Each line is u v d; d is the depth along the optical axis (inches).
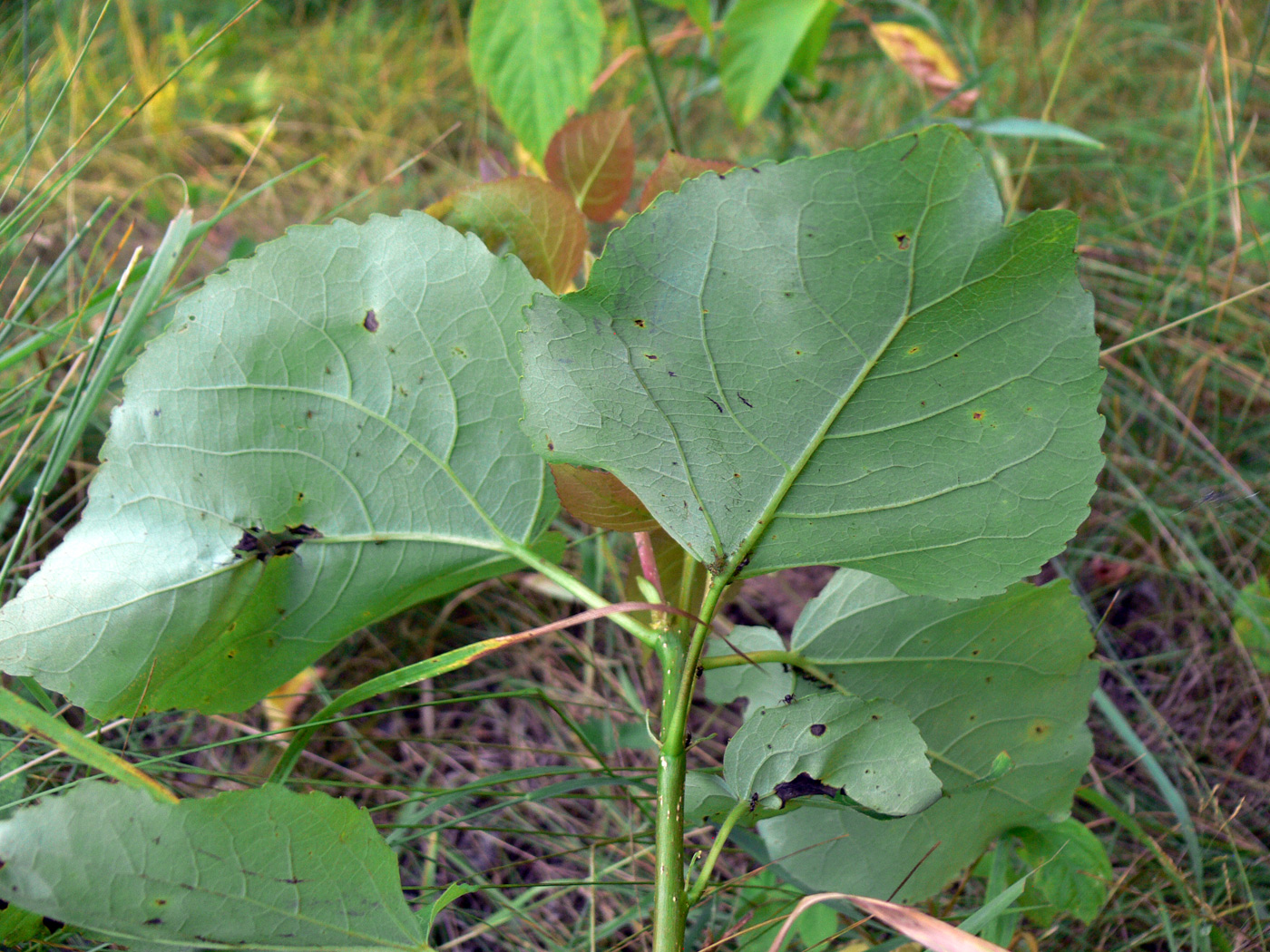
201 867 10.3
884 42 24.3
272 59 35.8
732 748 11.3
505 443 12.2
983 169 9.8
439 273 11.7
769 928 13.2
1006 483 10.7
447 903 11.2
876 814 11.1
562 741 17.2
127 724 15.0
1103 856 13.2
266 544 12.2
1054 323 10.2
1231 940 14.1
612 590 18.8
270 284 11.8
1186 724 17.5
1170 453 21.8
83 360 15.9
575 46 20.6
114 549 12.0
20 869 9.8
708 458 10.9
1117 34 34.3
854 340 10.3
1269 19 23.9
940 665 12.9
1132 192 27.6
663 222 10.1
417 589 12.8
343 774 16.3
